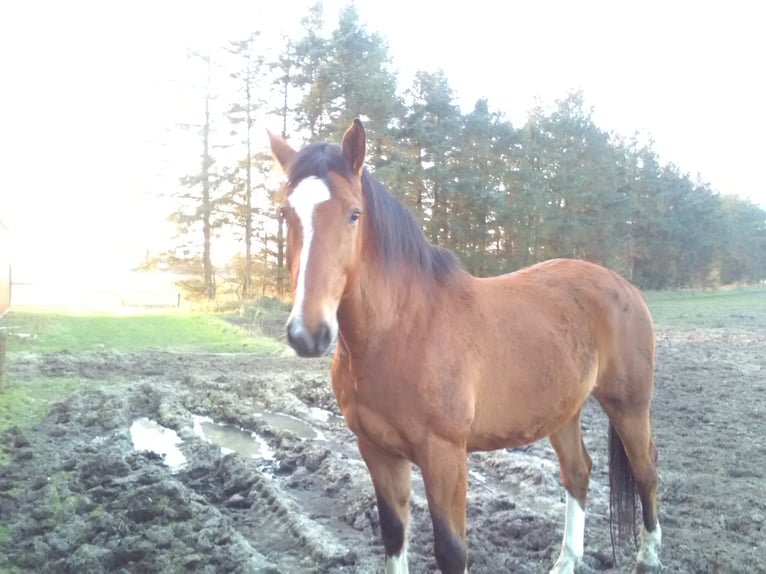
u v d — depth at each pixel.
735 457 5.91
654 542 3.61
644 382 3.66
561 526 4.23
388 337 2.67
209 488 5.09
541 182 28.67
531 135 29.98
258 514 4.57
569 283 3.62
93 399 7.89
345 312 2.59
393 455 2.88
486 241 26.25
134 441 6.54
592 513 4.54
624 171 36.31
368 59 21.97
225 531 4.03
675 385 9.52
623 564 3.74
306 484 5.28
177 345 13.38
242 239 23.44
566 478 3.72
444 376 2.69
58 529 4.02
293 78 22.31
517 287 3.42
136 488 4.82
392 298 2.70
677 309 25.73
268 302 20.62
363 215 2.65
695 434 6.79
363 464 5.62
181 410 7.54
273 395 8.53
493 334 3.00
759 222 52.31
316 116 22.23
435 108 24.58
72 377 9.24
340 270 2.36
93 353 11.48
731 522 4.36
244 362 11.48
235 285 24.16
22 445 5.88
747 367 11.29
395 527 2.94
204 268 22.89
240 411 7.62
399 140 23.41
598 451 6.36
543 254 29.91
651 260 38.59
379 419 2.75
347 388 2.83
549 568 3.71
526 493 5.05
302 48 22.25
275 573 3.54
